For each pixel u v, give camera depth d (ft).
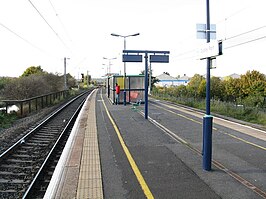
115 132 38.73
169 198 17.54
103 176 21.33
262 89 113.29
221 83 128.36
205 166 22.56
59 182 20.08
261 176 21.33
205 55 21.90
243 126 44.11
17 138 42.47
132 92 86.99
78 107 91.56
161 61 52.42
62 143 39.14
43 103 91.56
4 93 94.68
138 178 20.89
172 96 115.96
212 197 17.65
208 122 22.25
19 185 23.66
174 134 37.47
